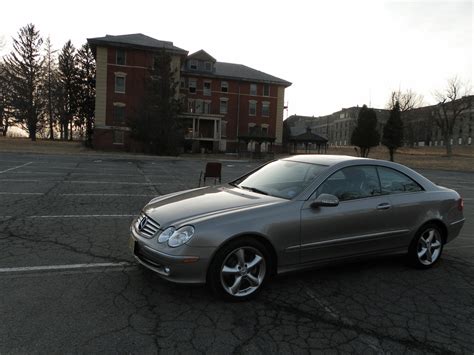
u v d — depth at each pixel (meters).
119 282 3.93
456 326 3.27
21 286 3.72
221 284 3.47
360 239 4.20
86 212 7.44
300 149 77.56
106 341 2.80
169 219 3.59
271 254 3.74
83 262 4.49
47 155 26.91
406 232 4.55
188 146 44.56
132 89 42.22
